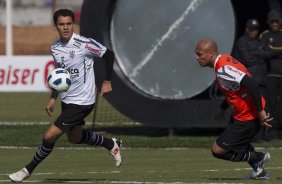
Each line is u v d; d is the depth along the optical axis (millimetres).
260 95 32125
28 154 48094
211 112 55094
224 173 38375
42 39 146250
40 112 72062
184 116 55438
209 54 32656
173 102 55469
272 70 53625
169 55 56531
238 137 33312
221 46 55906
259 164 34375
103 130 59844
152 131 59156
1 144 52656
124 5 56188
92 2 55844
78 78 33844
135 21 56344
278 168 40531
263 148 50875
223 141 33438
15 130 58875
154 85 56656
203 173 38375
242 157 33969
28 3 174375
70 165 42781
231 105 33281
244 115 33188
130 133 57969
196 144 52531
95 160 45344
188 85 56719
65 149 50844
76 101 33781
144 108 55750
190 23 56281
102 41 56000
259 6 65438
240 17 65812
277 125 54000
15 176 33844
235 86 32594
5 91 88750
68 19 33625
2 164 43219
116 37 56344
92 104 34188
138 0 56188
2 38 147250
